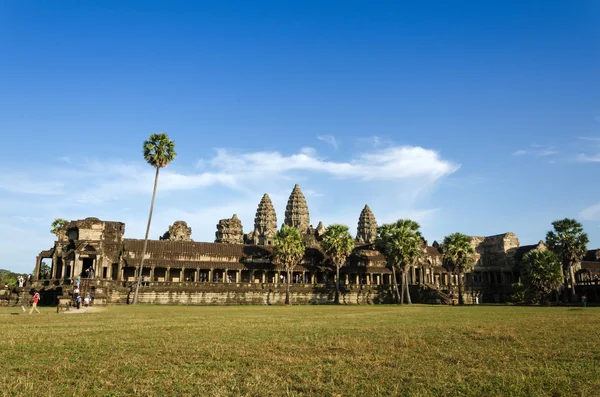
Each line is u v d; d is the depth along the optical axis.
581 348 22.06
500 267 123.94
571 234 86.44
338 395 13.92
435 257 119.75
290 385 15.02
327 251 96.50
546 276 79.56
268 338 25.66
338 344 23.27
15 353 20.05
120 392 14.10
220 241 155.62
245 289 88.06
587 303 83.31
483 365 18.03
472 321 37.97
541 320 38.75
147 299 80.19
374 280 113.44
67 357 19.27
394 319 40.78
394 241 89.38
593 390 14.24
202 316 44.16
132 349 21.41
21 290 72.75
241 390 14.40
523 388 14.52
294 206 174.38
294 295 92.88
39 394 13.72
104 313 48.25
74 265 80.50
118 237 90.44
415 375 16.41
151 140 81.75
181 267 92.19
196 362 18.52
